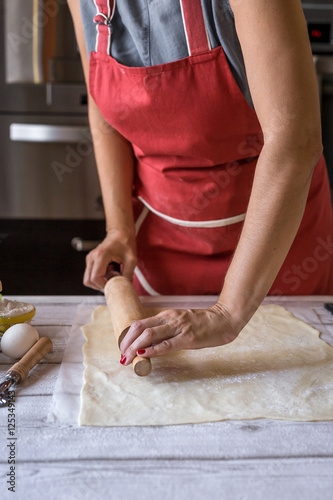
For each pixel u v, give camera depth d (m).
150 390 0.71
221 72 0.89
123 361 0.73
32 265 2.51
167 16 0.88
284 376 0.75
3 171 2.40
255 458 0.57
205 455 0.57
